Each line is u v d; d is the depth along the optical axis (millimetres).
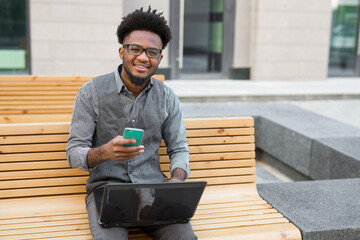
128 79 2287
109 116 2297
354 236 2469
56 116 4516
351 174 3855
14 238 2201
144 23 2234
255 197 2871
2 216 2438
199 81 10016
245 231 2389
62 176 2602
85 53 9094
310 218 2553
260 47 10055
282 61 10227
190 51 10102
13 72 9094
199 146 2836
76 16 8922
